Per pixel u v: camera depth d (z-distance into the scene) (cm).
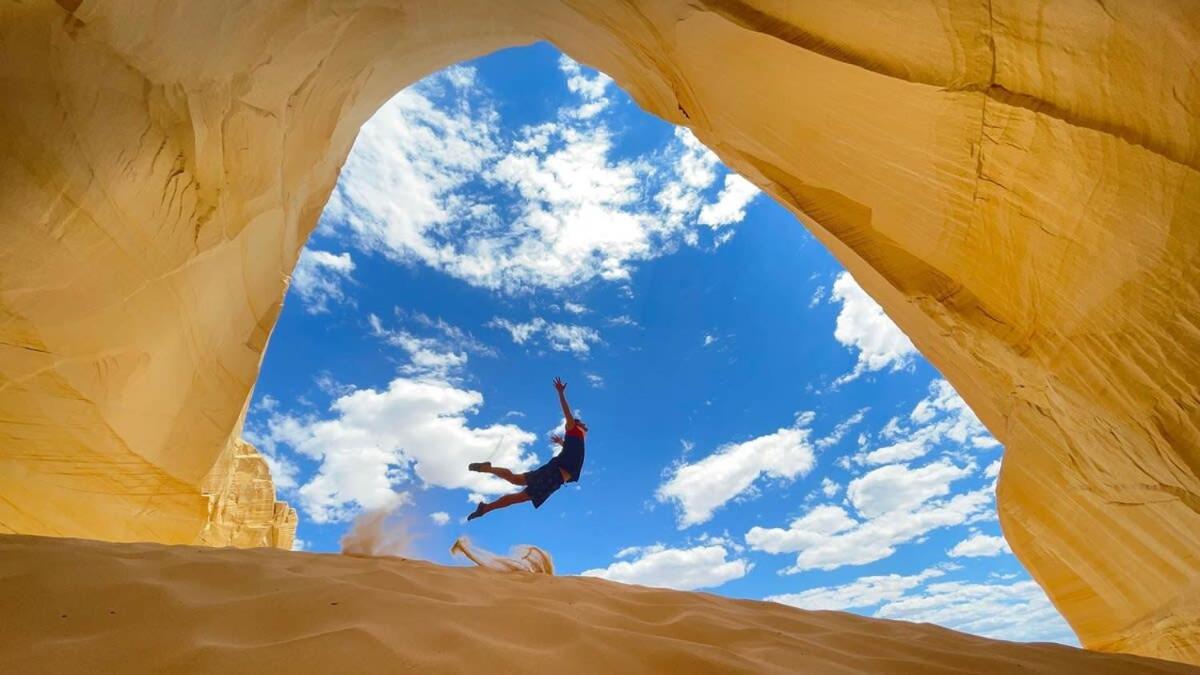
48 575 176
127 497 551
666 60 653
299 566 233
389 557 317
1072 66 346
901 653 223
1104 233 359
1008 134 396
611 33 701
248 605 170
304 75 638
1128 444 391
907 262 531
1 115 382
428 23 771
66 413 475
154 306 512
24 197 393
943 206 466
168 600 167
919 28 414
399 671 135
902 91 444
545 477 511
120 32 418
